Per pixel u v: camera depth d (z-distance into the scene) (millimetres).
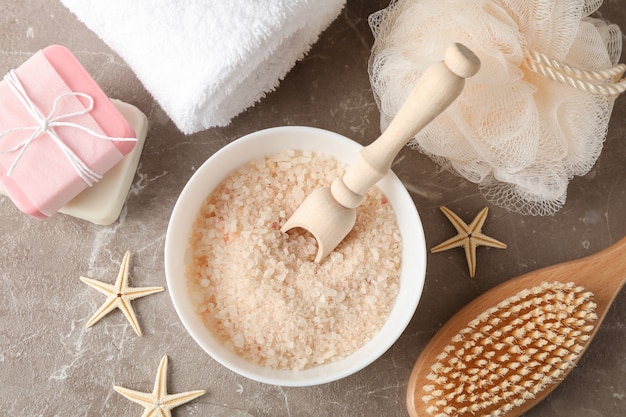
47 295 520
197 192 484
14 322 519
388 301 490
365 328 489
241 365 477
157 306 521
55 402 520
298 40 488
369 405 526
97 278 520
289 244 490
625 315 533
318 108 530
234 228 487
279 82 526
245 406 522
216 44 438
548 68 473
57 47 477
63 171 473
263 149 494
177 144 525
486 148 491
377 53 501
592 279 508
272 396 524
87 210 500
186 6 436
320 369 485
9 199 520
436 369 496
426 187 530
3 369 519
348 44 529
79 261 520
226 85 455
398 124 426
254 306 480
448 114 477
